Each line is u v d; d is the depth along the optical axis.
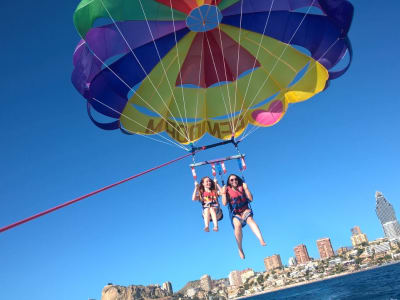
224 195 9.89
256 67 13.88
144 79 13.19
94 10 11.04
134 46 12.61
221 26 13.14
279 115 13.60
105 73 12.19
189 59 13.71
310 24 12.34
